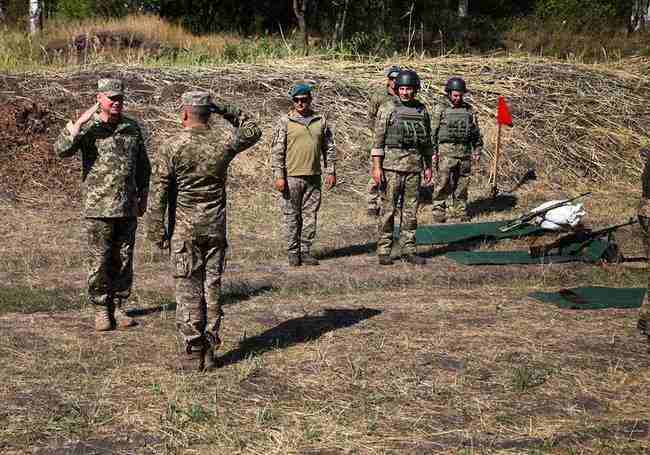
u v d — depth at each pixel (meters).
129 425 4.50
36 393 4.95
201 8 27.19
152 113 14.00
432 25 26.06
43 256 8.81
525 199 13.12
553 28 26.06
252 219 11.21
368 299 7.54
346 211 11.95
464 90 11.11
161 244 5.22
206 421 4.57
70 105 13.70
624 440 4.39
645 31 25.56
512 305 7.32
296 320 6.72
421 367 5.54
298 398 4.95
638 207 5.97
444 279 8.40
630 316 7.00
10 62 16.56
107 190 6.14
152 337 6.18
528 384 5.21
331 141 8.81
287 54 19.34
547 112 16.08
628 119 16.30
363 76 16.59
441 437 4.43
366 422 4.60
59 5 25.44
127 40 20.38
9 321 6.58
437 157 11.15
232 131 5.29
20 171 11.82
